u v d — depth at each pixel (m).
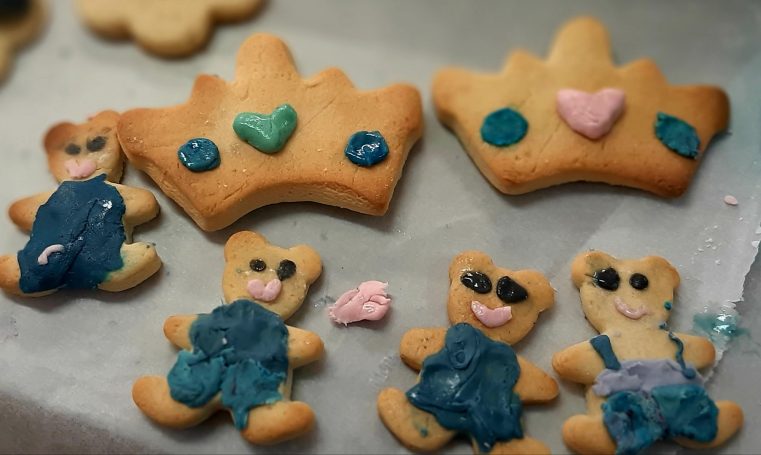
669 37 0.32
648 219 0.29
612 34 0.32
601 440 0.25
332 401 0.26
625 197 0.29
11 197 0.30
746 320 0.27
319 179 0.28
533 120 0.30
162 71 0.32
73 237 0.28
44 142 0.30
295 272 0.27
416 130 0.30
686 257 0.28
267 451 0.25
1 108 0.31
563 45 0.31
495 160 0.29
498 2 0.33
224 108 0.29
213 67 0.32
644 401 0.25
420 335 0.26
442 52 0.32
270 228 0.29
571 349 0.26
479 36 0.33
